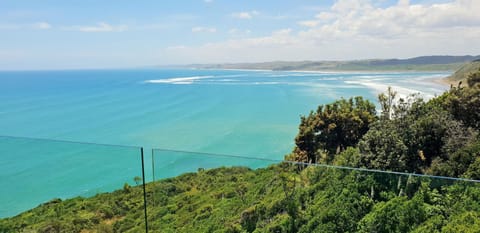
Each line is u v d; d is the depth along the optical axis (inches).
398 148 440.1
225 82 4448.8
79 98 2844.5
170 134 1561.3
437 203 143.4
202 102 2529.5
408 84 3270.2
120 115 2049.7
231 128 1647.4
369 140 463.5
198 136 1512.1
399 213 149.0
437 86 2974.9
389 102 650.8
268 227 171.8
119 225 198.2
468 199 138.3
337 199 159.2
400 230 148.8
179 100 2655.0
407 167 434.9
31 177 217.9
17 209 221.1
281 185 170.1
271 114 1978.3
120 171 196.5
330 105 762.8
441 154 437.1
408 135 454.6
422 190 145.8
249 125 1697.8
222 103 2455.7
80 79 5565.9
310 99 2508.6
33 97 2935.5
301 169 166.2
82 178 205.5
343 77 5059.1
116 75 7263.8
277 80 4707.2
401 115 508.4
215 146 1347.2
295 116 1900.8
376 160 440.8
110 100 2704.2
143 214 194.9
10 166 223.1
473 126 513.0
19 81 5029.5
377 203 152.9
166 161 187.9
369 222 153.4
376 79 4274.1
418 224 145.6
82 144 203.9
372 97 2340.1
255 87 3580.2
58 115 2075.5
